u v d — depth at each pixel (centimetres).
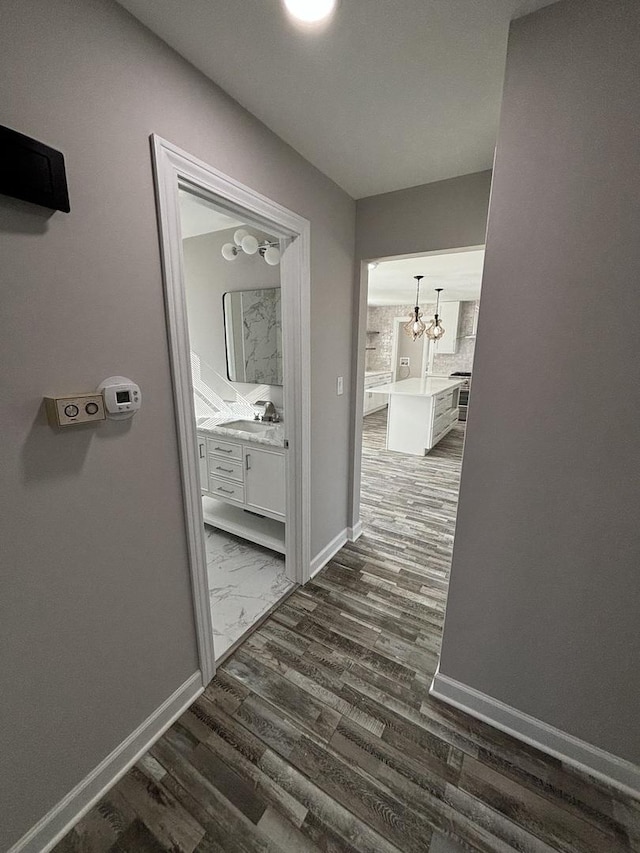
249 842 104
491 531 125
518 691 132
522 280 106
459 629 138
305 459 200
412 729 136
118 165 95
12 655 89
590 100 90
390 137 151
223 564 238
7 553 85
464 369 739
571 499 111
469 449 123
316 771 121
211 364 313
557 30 91
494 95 126
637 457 101
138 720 125
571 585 116
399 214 205
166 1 90
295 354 185
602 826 108
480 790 117
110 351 100
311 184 174
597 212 94
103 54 89
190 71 111
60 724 102
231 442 253
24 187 76
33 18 76
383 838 105
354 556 250
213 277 296
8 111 74
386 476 410
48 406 88
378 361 855
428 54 108
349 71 115
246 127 134
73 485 96
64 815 105
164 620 129
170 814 110
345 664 163
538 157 98
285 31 100
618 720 117
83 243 90
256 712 141
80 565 101
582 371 103
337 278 210
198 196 126
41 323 85
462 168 178
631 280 93
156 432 116
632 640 111
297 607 199
